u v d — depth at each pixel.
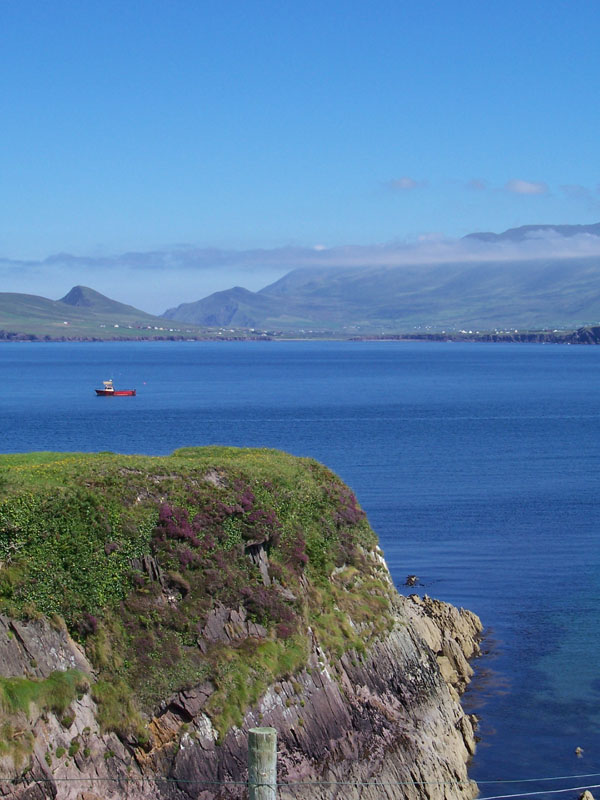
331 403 193.62
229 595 33.00
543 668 48.62
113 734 27.73
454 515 80.69
